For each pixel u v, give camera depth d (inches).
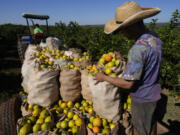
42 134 95.0
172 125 165.5
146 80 82.7
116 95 107.6
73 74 134.9
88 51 270.2
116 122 109.6
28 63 186.4
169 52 180.9
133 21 74.5
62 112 130.6
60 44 253.8
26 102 135.3
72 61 193.3
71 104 135.0
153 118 93.9
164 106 112.0
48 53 213.3
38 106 128.8
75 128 102.7
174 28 184.5
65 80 133.9
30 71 154.9
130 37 83.4
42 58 182.7
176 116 180.4
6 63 442.6
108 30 92.3
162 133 133.5
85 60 193.8
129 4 81.0
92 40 286.7
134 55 74.8
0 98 227.3
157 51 77.1
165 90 215.0
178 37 181.5
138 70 74.9
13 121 118.0
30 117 112.3
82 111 127.0
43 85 125.8
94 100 115.4
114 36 259.3
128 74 76.6
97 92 107.8
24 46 292.5
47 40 235.5
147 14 76.1
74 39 412.2
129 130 112.7
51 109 128.3
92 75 113.8
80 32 452.1
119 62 113.7
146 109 88.4
